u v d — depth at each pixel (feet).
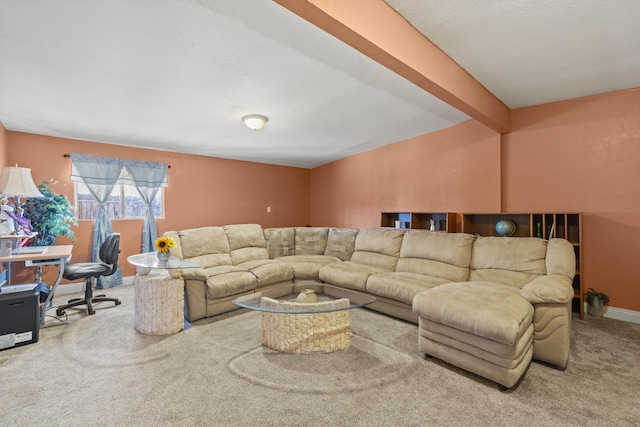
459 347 6.73
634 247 9.61
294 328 7.75
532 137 11.34
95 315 10.59
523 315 6.36
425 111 11.38
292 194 21.44
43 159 13.23
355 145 16.10
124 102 9.87
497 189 11.91
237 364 7.18
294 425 5.11
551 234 10.36
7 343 7.91
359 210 17.95
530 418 5.28
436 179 13.87
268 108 10.68
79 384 6.31
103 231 14.23
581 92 10.09
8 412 5.44
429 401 5.76
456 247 10.51
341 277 11.57
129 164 15.12
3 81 8.32
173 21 5.92
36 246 11.66
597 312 9.98
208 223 17.75
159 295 8.91
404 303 9.85
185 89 9.01
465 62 8.18
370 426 5.09
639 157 9.47
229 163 18.61
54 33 6.20
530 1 5.79
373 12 5.76
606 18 6.26
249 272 11.87
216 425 5.12
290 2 4.70
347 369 6.95
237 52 7.10
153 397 5.88
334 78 8.52
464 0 5.80
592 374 6.66
